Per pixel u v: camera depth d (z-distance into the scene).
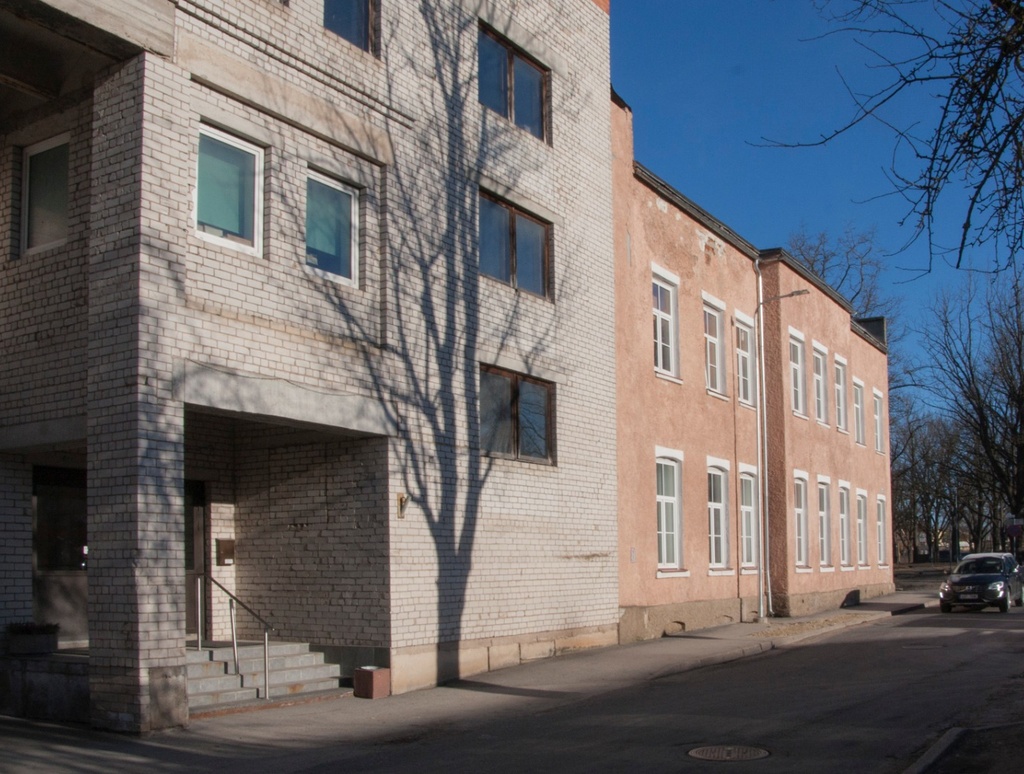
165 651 10.98
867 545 36.91
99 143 11.66
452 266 16.00
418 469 14.83
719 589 24.36
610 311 20.33
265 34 12.96
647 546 21.14
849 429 35.41
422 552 14.74
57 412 11.86
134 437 10.98
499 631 16.34
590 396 19.42
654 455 21.73
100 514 11.15
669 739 10.59
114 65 11.64
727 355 26.03
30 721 11.56
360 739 11.00
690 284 24.28
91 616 11.12
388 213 14.73
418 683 14.40
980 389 46.28
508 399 17.38
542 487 17.75
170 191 11.59
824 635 22.61
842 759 9.53
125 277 11.27
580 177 19.75
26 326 12.32
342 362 13.72
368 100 14.55
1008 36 7.49
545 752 10.10
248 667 13.35
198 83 12.14
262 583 15.13
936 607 32.97
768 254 28.64
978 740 10.47
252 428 15.45
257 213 12.97
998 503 59.97
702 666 17.20
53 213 12.62
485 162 17.03
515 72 18.48
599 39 20.92
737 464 26.00
